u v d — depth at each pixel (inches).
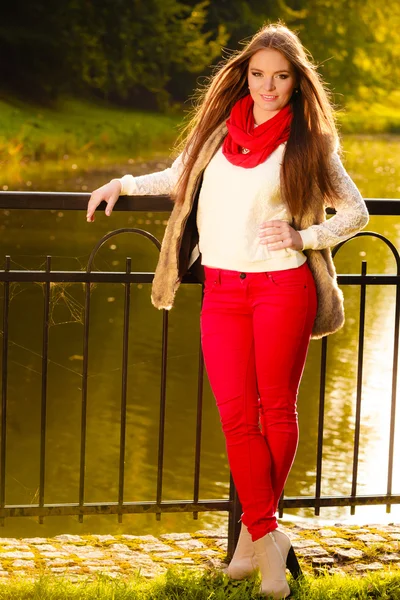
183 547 186.7
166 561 179.6
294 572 160.7
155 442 321.4
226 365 152.2
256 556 156.0
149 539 190.2
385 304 486.3
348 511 265.6
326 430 326.3
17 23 1390.3
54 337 429.1
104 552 183.5
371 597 158.6
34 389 367.6
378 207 174.9
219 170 151.6
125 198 167.2
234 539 177.2
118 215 732.7
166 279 160.6
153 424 336.2
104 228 674.8
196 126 156.8
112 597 154.1
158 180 165.8
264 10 1833.2
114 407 350.9
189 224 159.9
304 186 148.4
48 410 345.7
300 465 298.4
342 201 152.6
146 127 1332.4
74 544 186.9
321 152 148.8
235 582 161.2
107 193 163.2
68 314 464.1
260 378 152.4
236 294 151.8
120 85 1497.3
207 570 168.4
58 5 1414.9
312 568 175.9
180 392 366.3
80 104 1395.2
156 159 1122.7
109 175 955.3
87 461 305.7
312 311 152.9
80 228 671.1
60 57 1407.5
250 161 149.3
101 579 161.5
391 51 2177.7
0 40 1368.1
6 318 169.5
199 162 152.9
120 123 1314.0
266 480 153.0
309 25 1990.7
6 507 172.7
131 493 282.5
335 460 302.0
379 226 708.0
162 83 1542.8
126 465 302.7
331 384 370.9
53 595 153.8
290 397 153.7
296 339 151.0
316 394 359.9
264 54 148.5
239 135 150.0
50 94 1371.8
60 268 534.3
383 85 2176.4
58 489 285.0
